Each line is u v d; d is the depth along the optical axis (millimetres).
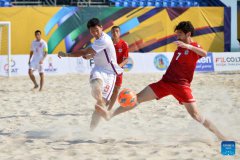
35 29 22188
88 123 8695
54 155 6164
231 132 7723
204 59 21609
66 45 22672
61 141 7098
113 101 9273
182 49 6734
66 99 12266
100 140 7152
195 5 28062
